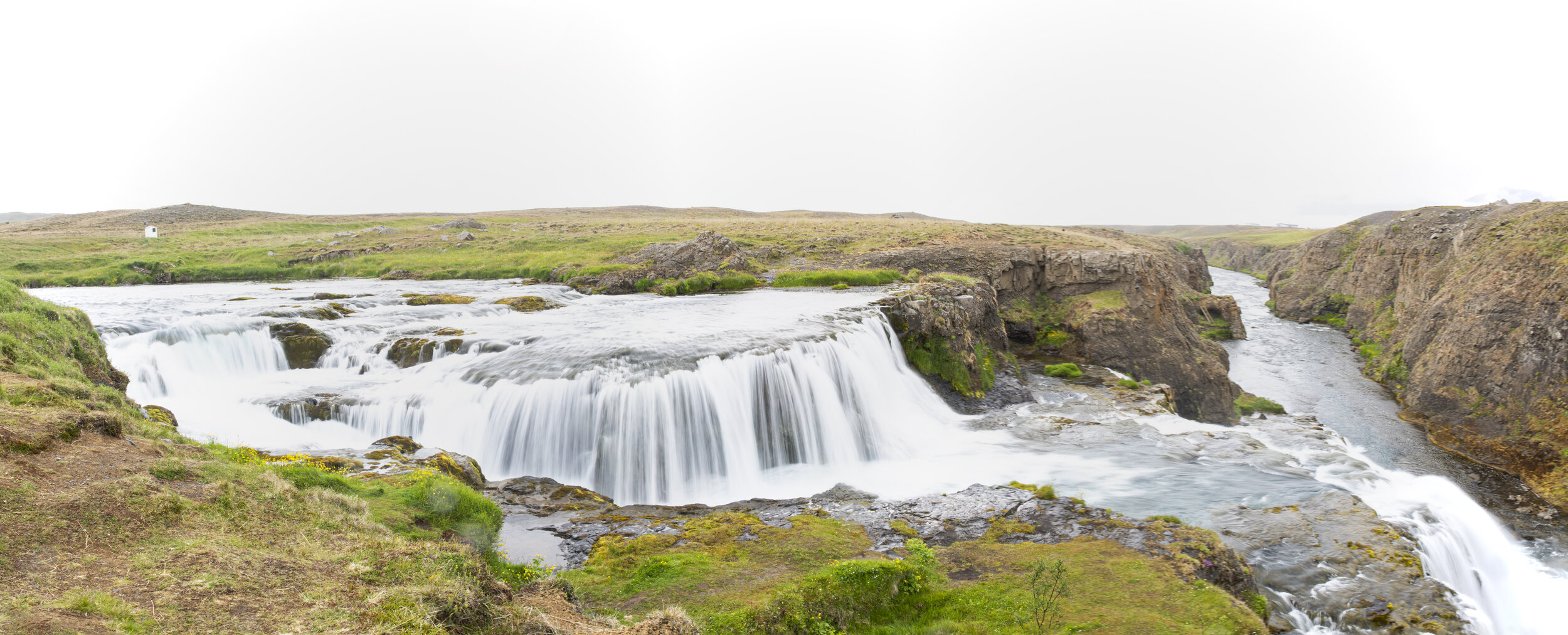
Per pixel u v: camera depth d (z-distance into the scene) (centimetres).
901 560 1479
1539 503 3014
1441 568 1791
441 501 1437
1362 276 7688
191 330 2786
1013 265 5672
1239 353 6500
